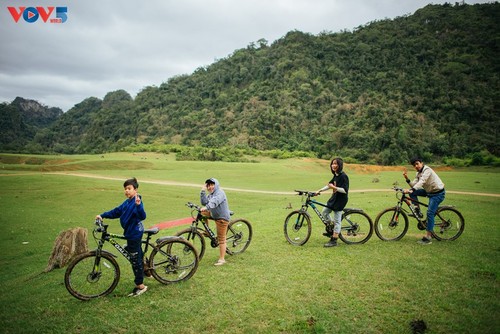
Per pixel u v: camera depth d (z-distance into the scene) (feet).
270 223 40.52
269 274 21.88
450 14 645.51
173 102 655.35
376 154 337.31
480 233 30.76
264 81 586.04
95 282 19.99
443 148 332.19
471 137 348.59
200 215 24.53
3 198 109.19
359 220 28.45
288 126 464.24
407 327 15.25
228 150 361.51
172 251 22.50
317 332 15.02
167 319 16.66
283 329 15.43
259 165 250.16
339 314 16.55
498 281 19.76
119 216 20.25
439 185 26.86
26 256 47.47
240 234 26.99
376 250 26.21
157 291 20.10
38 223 73.46
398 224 29.73
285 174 192.03
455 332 14.79
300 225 29.04
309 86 531.91
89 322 16.76
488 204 55.16
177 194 117.70
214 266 23.97
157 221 75.56
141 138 534.78
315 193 27.94
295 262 24.09
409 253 25.23
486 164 278.67
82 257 19.48
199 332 15.47
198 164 241.96
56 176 161.89
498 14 616.39
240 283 20.59
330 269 22.39
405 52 551.59
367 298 18.06
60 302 19.29
